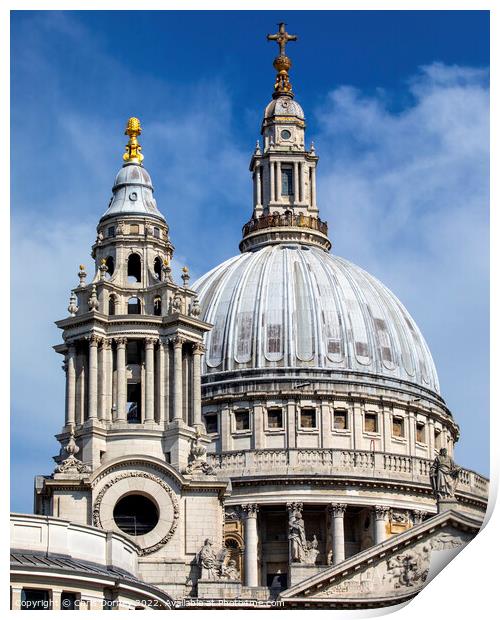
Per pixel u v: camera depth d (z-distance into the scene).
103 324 147.50
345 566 136.25
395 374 188.50
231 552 175.38
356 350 187.50
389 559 137.12
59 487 140.25
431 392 191.38
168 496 141.75
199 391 148.25
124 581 117.62
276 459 178.38
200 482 142.62
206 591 138.88
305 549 168.50
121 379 146.50
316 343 186.88
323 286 191.25
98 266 152.25
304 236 199.12
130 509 142.00
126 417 146.00
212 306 190.62
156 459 141.75
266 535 177.50
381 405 185.88
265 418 183.50
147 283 151.38
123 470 141.75
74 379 147.00
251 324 187.75
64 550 117.75
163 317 148.00
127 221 152.88
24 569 111.25
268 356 186.12
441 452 144.50
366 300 192.25
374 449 184.00
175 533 141.00
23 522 116.44
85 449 143.75
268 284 190.75
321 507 177.75
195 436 146.00
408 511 178.50
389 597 135.25
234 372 185.25
